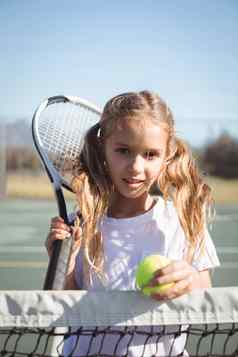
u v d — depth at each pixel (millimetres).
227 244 8008
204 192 2000
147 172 1770
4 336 3441
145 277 1640
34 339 3385
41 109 2236
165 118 1805
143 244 1871
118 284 1831
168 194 1981
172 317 1572
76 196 1944
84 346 1707
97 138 1940
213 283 5465
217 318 1570
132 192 1784
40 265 6418
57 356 1814
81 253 1899
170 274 1515
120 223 1891
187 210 1928
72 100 2303
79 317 1571
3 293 1568
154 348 1695
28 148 14516
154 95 1828
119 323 1572
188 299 1571
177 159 1970
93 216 1887
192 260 1854
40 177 14547
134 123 1729
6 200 13734
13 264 6477
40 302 1566
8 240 8289
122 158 1760
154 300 1571
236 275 5820
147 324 1568
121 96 1821
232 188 14633
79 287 1900
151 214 1904
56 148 2225
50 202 13312
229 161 15031
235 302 1573
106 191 1917
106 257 1862
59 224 1884
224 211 11891
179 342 1739
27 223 9945
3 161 14031
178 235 1901
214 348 3305
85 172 1949
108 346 1688
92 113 2328
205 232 1928
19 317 1563
